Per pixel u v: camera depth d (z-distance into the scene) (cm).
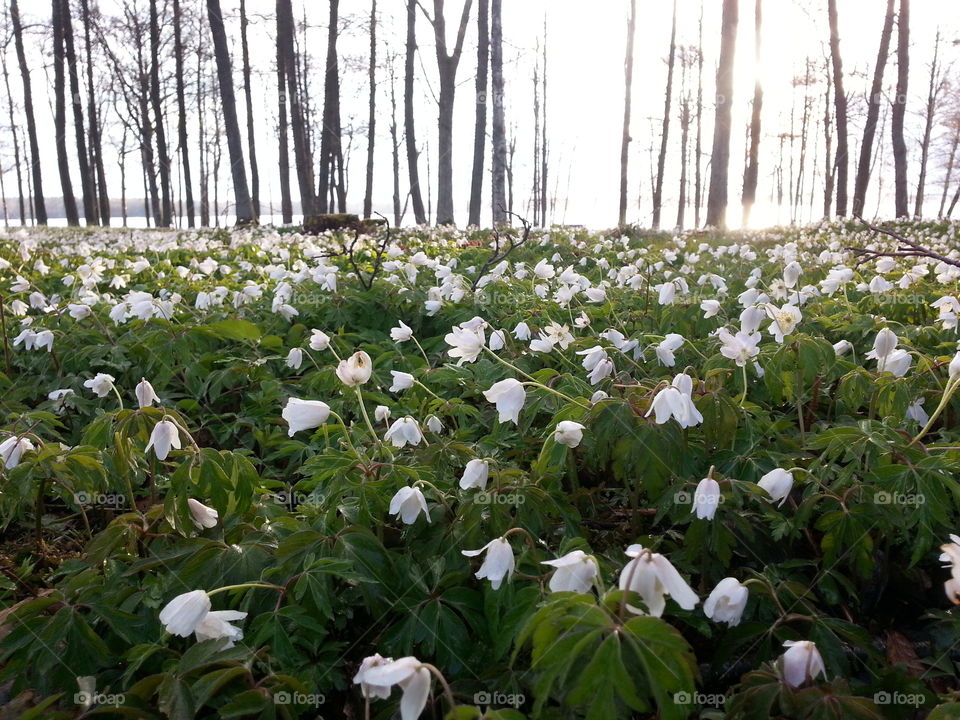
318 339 65
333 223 272
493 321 91
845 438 42
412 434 45
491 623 35
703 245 191
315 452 60
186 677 31
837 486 40
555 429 41
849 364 54
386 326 95
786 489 38
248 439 68
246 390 75
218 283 115
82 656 34
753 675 31
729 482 38
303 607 34
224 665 32
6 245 174
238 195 332
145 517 41
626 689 24
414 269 105
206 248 186
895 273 97
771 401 60
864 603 43
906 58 376
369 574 36
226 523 41
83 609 36
